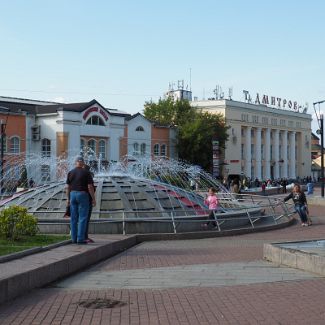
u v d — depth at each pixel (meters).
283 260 10.77
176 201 20.47
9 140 56.50
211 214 18.67
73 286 8.77
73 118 59.31
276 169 98.94
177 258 12.08
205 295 8.05
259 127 92.94
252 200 30.30
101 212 17.53
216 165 48.62
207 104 85.69
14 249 10.21
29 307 7.29
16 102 62.59
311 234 18.11
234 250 13.59
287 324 6.46
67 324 6.51
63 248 11.09
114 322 6.60
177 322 6.59
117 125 65.56
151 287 8.68
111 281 9.19
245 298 7.82
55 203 19.80
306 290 8.32
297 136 108.00
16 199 21.30
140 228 17.19
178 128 75.06
